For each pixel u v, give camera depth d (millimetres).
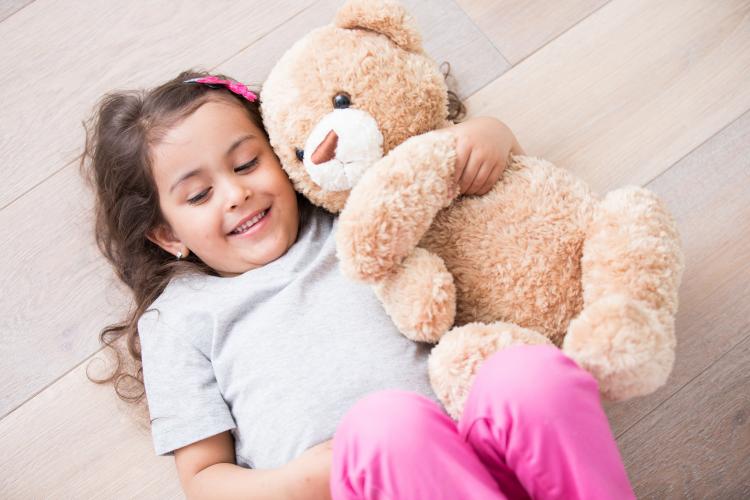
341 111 719
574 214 711
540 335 695
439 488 569
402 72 737
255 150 819
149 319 881
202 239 835
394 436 578
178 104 823
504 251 719
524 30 1026
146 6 1040
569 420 577
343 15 750
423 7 1030
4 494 939
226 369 823
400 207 648
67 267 993
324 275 835
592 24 1023
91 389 968
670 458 896
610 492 582
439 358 692
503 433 588
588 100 1004
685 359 919
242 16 1036
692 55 1005
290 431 759
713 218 956
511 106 1010
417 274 693
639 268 647
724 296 933
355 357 770
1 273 992
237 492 749
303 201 902
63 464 949
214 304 846
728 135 979
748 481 879
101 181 923
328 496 719
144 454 951
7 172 1009
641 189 693
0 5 1037
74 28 1037
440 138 689
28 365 972
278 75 768
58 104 1022
